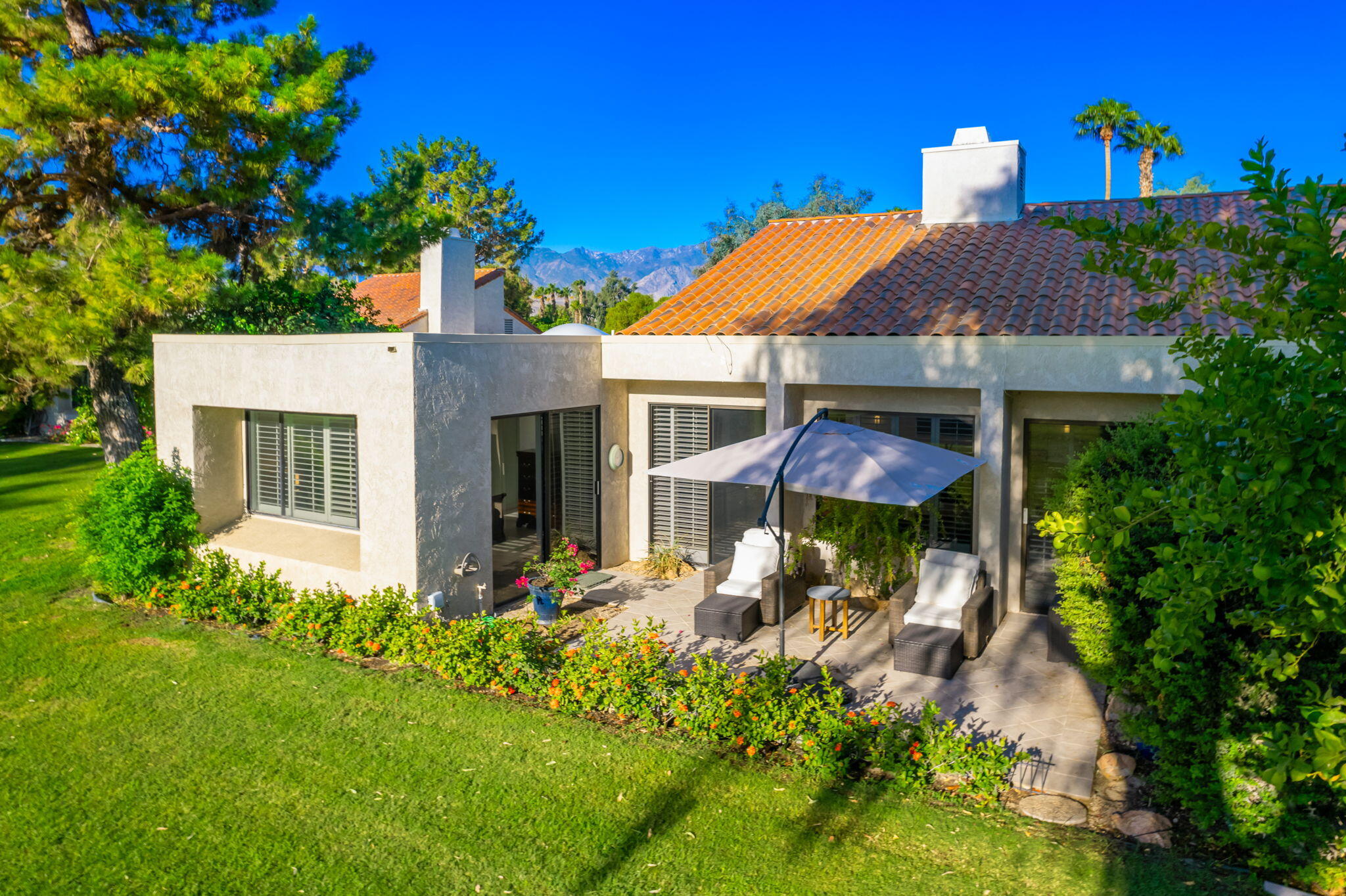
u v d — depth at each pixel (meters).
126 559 12.33
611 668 8.91
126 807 7.16
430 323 20.53
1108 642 7.20
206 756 8.01
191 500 12.99
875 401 13.11
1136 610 6.70
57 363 14.41
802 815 6.95
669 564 14.57
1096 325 11.48
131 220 13.84
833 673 10.04
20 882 6.19
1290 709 5.88
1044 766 7.73
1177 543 6.45
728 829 6.76
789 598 12.22
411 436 10.93
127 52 15.69
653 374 13.94
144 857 6.49
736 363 13.21
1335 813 5.83
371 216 17.70
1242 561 3.09
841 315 13.45
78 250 13.74
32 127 12.94
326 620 10.95
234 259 17.45
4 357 14.51
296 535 13.16
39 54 14.53
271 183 15.98
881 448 10.18
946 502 12.83
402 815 7.02
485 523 12.16
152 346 14.79
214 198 15.48
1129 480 7.71
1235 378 3.22
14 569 14.66
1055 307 12.26
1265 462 3.10
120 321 13.78
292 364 12.02
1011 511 12.39
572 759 7.88
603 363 14.36
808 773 7.55
